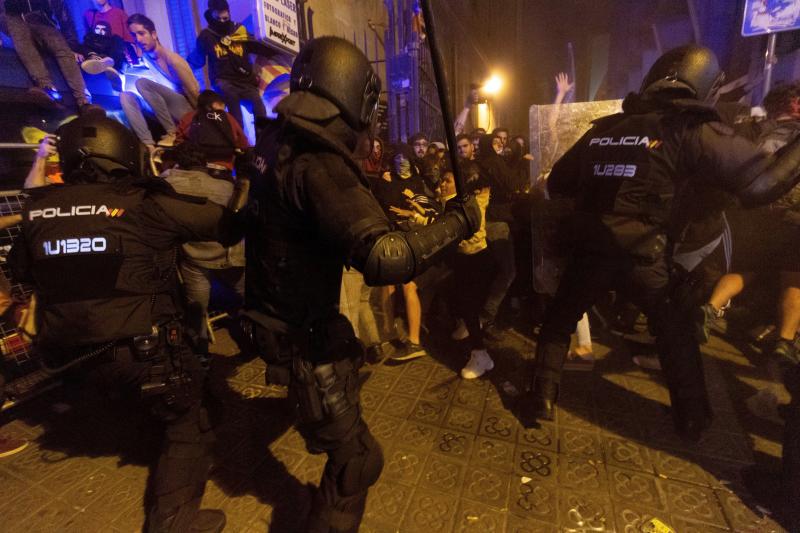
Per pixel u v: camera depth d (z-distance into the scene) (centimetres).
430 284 431
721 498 189
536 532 176
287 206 124
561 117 305
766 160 171
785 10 445
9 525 191
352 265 117
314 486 207
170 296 172
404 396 278
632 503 189
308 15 621
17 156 367
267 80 554
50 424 266
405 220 300
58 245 146
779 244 273
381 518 185
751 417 246
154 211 158
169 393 163
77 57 416
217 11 451
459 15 1412
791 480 175
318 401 137
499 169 370
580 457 218
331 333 137
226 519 187
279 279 132
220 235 169
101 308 149
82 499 204
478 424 246
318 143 120
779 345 256
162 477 174
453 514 186
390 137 838
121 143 166
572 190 246
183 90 472
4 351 269
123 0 490
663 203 195
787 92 281
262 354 140
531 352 336
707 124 184
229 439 243
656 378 288
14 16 357
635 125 200
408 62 816
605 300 376
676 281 214
